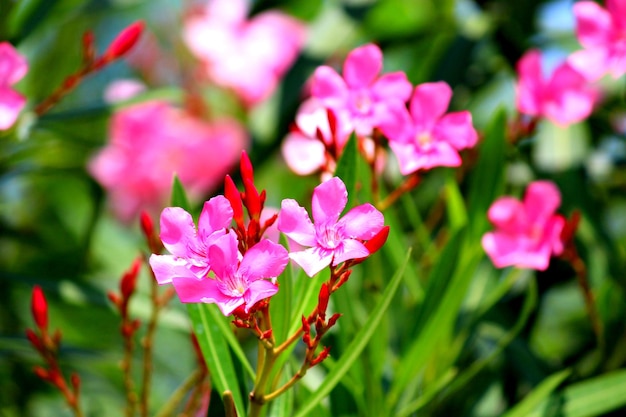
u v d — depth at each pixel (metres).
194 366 1.22
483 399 1.08
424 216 1.17
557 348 1.22
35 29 1.14
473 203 1.01
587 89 1.04
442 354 1.03
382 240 0.86
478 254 1.00
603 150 1.21
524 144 1.17
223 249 0.84
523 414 0.97
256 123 1.23
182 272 0.84
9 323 1.24
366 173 0.96
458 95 1.21
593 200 1.14
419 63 1.30
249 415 0.88
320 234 0.85
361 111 0.94
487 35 1.22
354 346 0.89
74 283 1.09
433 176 1.19
